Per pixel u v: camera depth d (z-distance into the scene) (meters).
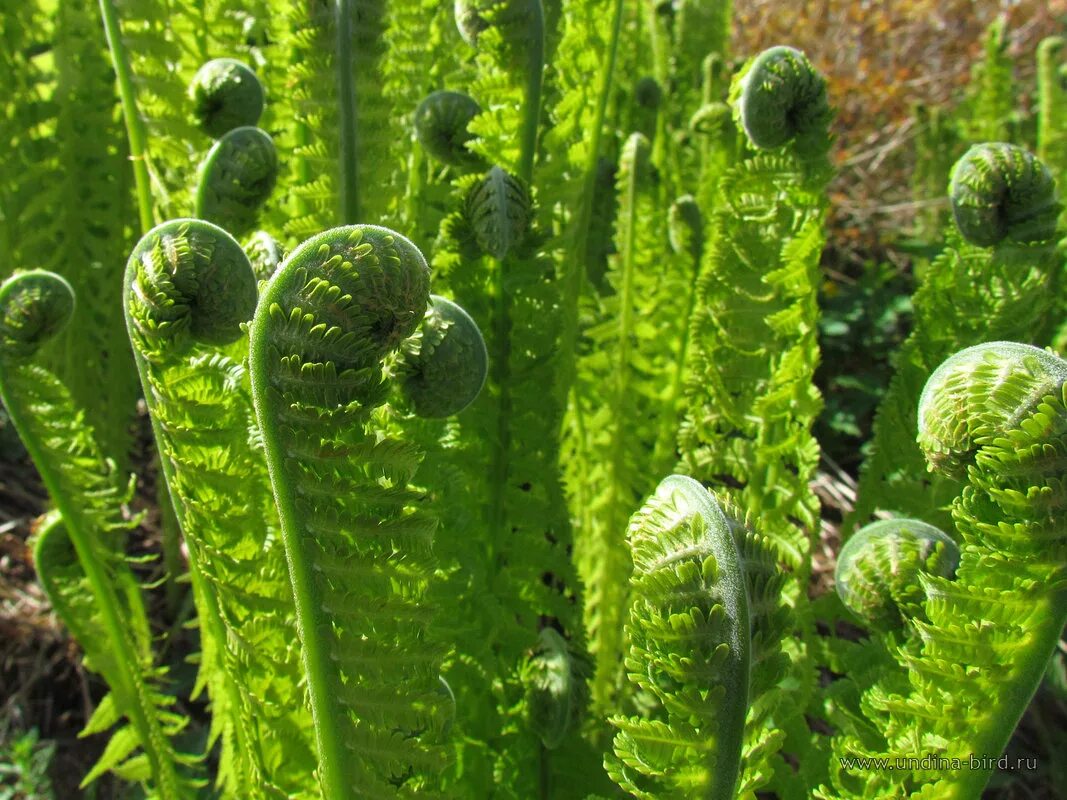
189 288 0.29
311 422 0.25
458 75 0.55
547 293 0.44
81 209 0.72
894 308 1.22
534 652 0.45
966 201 0.40
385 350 0.25
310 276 0.24
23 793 0.72
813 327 0.41
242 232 0.41
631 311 0.55
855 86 1.54
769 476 0.44
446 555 0.41
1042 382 0.25
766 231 0.41
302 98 0.41
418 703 0.28
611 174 0.66
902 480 0.47
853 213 1.41
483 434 0.44
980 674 0.29
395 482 0.26
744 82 0.38
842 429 1.09
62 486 0.42
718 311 0.43
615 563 0.56
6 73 0.67
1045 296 0.43
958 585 0.28
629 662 0.27
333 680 0.28
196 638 0.79
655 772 0.27
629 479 0.56
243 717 0.37
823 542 0.90
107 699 0.50
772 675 0.27
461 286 0.43
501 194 0.39
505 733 0.45
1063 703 0.73
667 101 0.80
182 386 0.30
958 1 1.76
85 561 0.44
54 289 0.39
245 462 0.32
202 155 0.47
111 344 0.75
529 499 0.45
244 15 0.52
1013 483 0.26
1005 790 0.73
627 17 0.79
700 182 0.71
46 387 0.40
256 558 0.33
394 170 0.46
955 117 1.25
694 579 0.25
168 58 0.47
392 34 0.49
